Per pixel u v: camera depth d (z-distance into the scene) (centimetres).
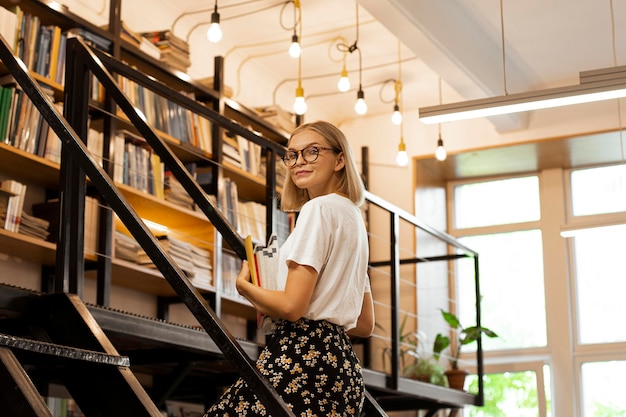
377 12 548
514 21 604
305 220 186
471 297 795
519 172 803
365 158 780
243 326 626
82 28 475
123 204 202
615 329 745
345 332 190
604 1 575
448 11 584
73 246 282
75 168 286
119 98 276
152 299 539
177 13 616
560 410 738
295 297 177
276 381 176
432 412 632
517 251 790
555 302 761
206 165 559
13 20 427
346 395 180
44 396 429
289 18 632
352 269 189
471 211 815
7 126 413
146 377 510
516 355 764
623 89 428
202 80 589
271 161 409
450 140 761
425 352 711
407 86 737
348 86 601
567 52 647
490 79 634
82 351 166
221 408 179
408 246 759
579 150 742
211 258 531
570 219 779
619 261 758
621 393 729
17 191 417
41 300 253
